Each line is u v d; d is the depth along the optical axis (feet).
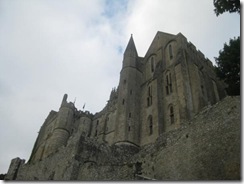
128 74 141.69
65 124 175.83
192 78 120.26
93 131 179.42
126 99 129.59
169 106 116.57
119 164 81.00
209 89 130.62
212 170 54.39
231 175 49.93
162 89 126.62
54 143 164.76
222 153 54.19
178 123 103.09
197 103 110.01
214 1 64.95
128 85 136.05
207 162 56.39
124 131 116.78
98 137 157.69
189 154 61.87
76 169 85.81
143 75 147.84
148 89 135.23
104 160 94.84
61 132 170.60
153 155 73.15
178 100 111.14
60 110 184.14
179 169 62.13
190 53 133.49
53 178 91.91
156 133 111.55
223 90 144.15
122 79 141.28
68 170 86.12
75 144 92.94
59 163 95.25
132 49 155.94
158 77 130.21
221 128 57.67
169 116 113.39
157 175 67.26
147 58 152.56
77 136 96.27
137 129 122.01
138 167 73.82
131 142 114.11
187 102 107.96
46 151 162.71
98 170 79.82
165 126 112.27
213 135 58.65
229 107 58.49
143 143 115.34
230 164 51.26
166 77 129.18
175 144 67.82
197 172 57.31
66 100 190.60
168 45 140.67
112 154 100.32
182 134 67.62
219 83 144.56
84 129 181.47
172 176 62.80
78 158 88.94
